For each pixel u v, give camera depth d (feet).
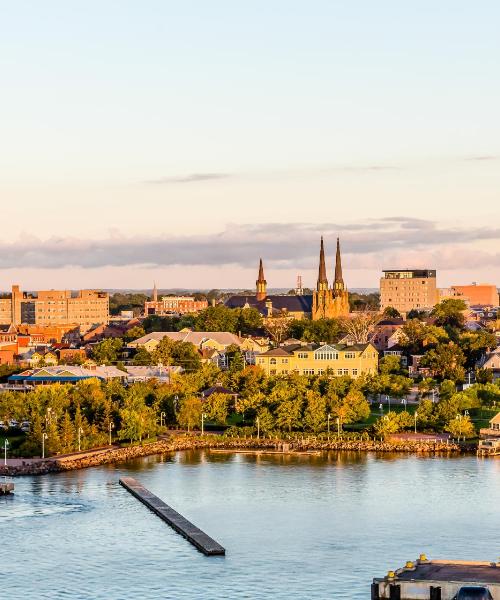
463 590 612.29
